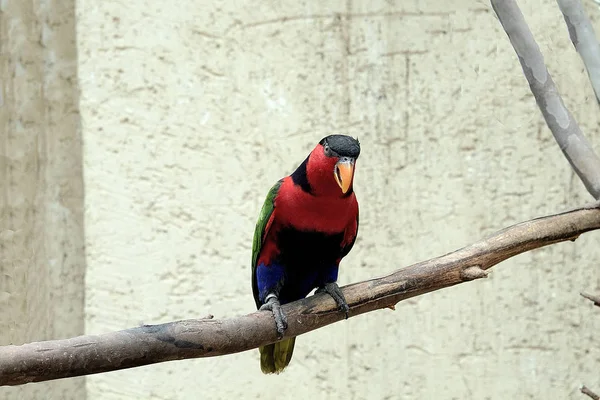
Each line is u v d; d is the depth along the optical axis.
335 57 5.81
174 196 5.92
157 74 5.92
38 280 5.92
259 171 5.86
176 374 5.93
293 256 4.16
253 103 5.87
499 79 5.74
